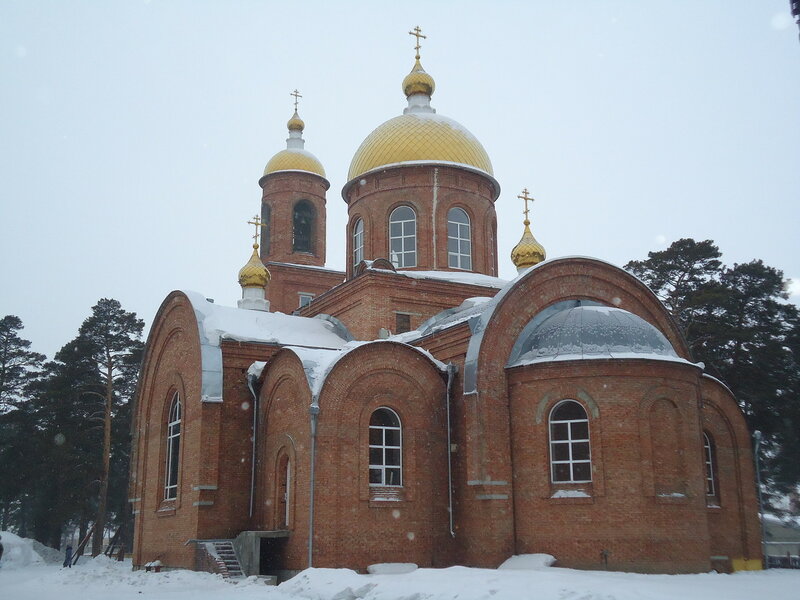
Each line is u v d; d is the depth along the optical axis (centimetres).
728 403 2786
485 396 2394
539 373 2367
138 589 2162
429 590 1548
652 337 2392
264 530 2552
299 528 2348
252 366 2741
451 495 2500
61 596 2038
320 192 4481
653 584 1702
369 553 2331
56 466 4553
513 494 2367
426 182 3362
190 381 2792
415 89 3662
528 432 2367
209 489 2581
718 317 4216
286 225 4366
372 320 3014
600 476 2233
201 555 2498
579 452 2305
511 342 2494
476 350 2423
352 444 2377
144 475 3092
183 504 2705
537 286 2584
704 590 1633
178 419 2931
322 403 2345
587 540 2209
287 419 2517
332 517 2297
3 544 3884
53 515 4572
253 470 2681
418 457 2477
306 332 3073
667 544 2188
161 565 2759
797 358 4147
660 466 2259
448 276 3241
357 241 3528
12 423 4997
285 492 2523
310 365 2442
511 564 2256
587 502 2228
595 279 2709
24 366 5594
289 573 2359
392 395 2477
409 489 2436
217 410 2633
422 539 2416
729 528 2659
